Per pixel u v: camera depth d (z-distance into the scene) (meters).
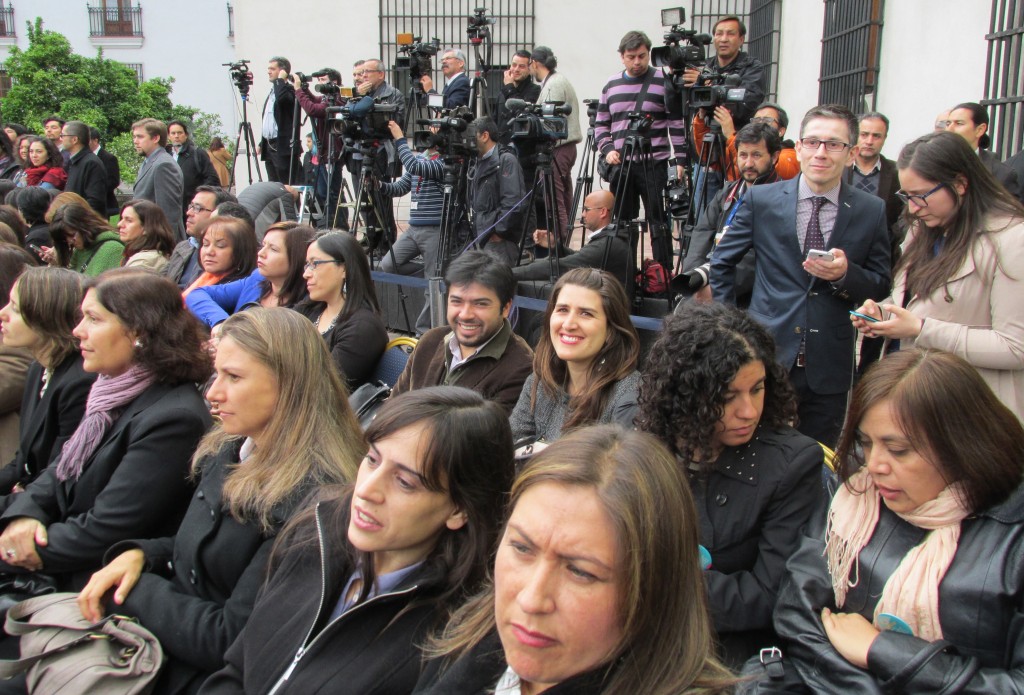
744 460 1.95
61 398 2.90
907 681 1.54
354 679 1.57
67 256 5.44
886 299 3.00
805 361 2.97
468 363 3.14
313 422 2.12
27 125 15.73
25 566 2.45
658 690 1.17
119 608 2.13
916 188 2.63
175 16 23.94
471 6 10.16
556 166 6.66
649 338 3.47
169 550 2.24
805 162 2.99
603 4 9.98
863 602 1.71
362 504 1.60
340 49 10.31
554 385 2.74
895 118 6.54
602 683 1.19
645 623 1.16
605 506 1.14
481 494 1.62
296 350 2.14
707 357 1.88
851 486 1.80
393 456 1.58
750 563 1.93
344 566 1.71
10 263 3.71
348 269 3.62
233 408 2.11
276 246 3.96
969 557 1.62
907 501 1.68
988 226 2.55
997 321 2.51
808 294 2.98
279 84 7.77
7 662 2.05
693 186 5.04
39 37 16.23
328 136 6.67
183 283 5.00
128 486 2.38
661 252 4.62
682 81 4.71
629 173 4.52
